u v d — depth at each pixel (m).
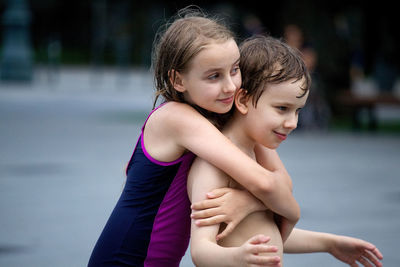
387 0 13.99
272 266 2.21
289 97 2.45
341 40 14.47
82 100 17.81
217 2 14.86
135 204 2.66
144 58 35.09
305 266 4.63
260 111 2.49
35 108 15.07
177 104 2.61
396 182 7.56
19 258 4.56
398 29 14.30
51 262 4.50
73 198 6.38
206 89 2.44
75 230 5.30
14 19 21.06
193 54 2.41
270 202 2.50
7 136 10.52
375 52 15.34
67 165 8.09
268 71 2.46
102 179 7.30
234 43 2.46
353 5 14.42
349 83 14.96
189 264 4.69
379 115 17.31
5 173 7.50
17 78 21.44
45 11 41.72
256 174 2.45
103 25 39.06
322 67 14.28
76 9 41.69
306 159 9.15
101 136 10.84
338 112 15.15
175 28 2.52
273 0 14.56
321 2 14.00
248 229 2.54
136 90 22.47
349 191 6.99
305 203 6.38
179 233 2.65
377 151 10.18
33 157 8.64
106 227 2.73
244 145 2.61
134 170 2.69
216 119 2.65
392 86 19.98
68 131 11.38
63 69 32.56
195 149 2.50
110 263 2.67
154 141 2.63
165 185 2.62
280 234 2.66
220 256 2.30
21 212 5.81
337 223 5.62
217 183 2.50
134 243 2.65
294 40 12.05
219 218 2.43
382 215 5.92
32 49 41.69
